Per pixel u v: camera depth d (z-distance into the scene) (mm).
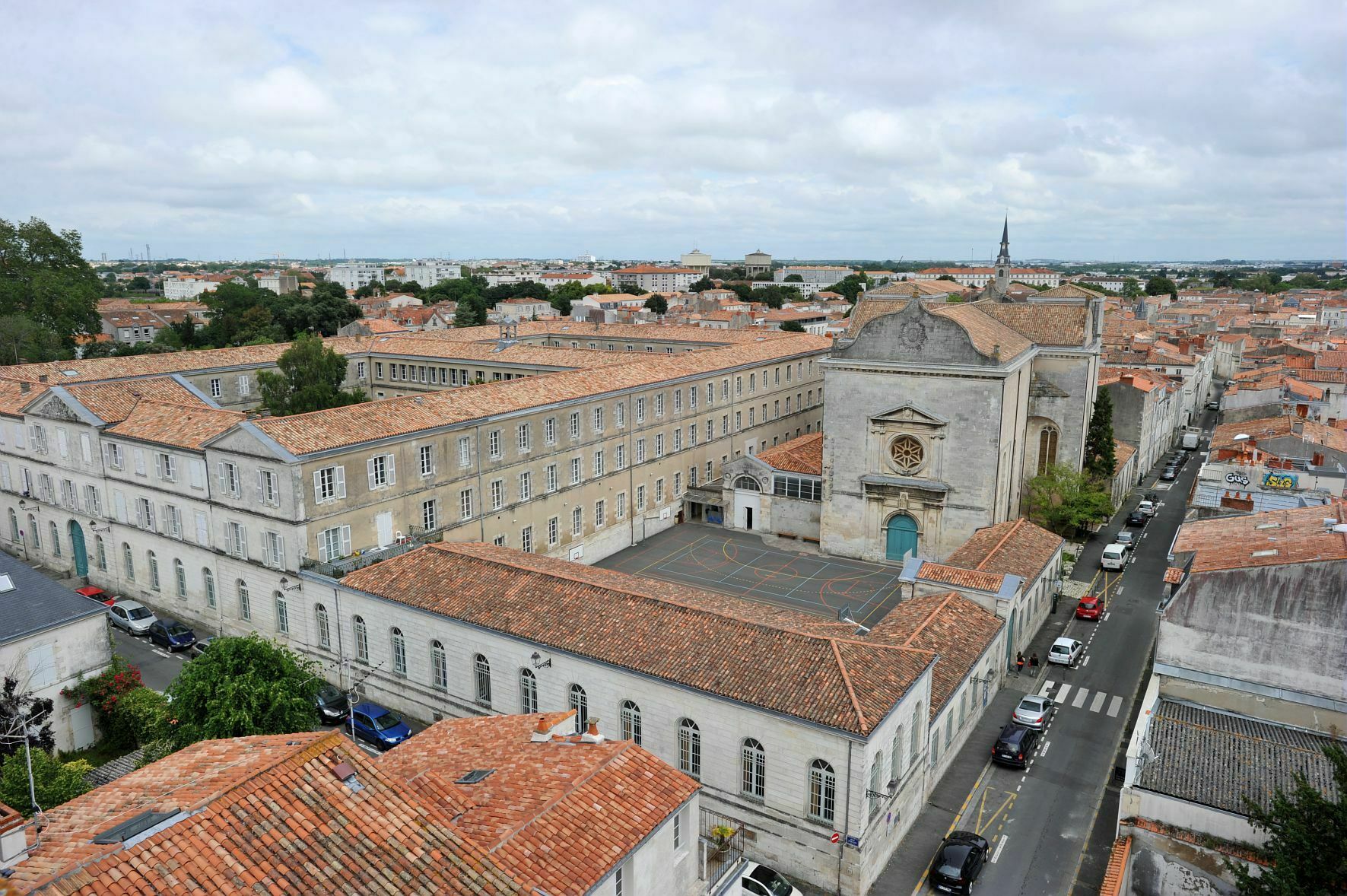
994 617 50969
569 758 27156
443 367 104562
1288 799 32344
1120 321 175375
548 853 22188
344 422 56250
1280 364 122500
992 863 37500
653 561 76500
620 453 78312
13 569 48531
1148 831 34688
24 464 72875
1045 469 80812
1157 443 114562
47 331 112938
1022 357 73062
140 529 63656
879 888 35906
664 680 37750
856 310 88438
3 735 42031
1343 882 26188
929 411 70375
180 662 55625
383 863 19234
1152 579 71875
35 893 16094
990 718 49594
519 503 67562
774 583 70375
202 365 90250
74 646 46406
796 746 35188
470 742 30578
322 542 53250
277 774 20516
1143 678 54594
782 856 36375
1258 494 57938
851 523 76000
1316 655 38312
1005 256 107312
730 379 94062
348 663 51000
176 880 17391
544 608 43438
